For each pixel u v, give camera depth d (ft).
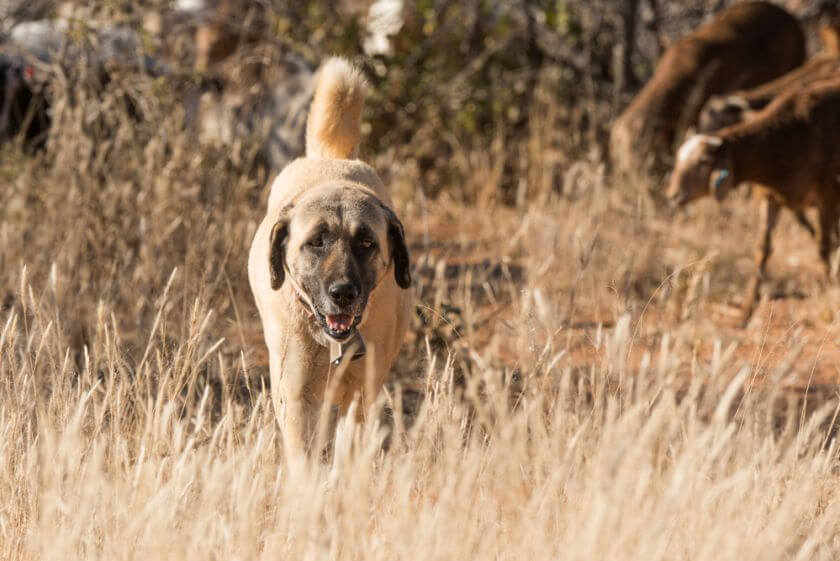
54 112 42.63
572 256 45.29
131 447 25.52
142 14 47.60
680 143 61.16
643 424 25.02
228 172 43.68
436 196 62.95
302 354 25.38
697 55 64.59
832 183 48.34
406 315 28.48
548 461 22.29
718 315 45.80
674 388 24.81
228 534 20.11
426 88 64.90
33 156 50.03
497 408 22.76
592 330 38.52
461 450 24.21
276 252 25.35
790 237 58.75
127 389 26.30
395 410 22.57
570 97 71.05
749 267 52.21
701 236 53.67
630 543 19.15
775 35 68.85
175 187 41.09
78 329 34.86
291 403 25.58
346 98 30.81
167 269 37.50
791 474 24.56
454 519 20.16
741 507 22.00
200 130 45.80
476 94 65.87
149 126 43.55
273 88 49.39
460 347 34.17
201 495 21.90
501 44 67.10
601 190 51.75
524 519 20.52
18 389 25.64
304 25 62.23
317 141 31.27
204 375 32.89
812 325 44.39
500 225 56.18
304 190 27.20
